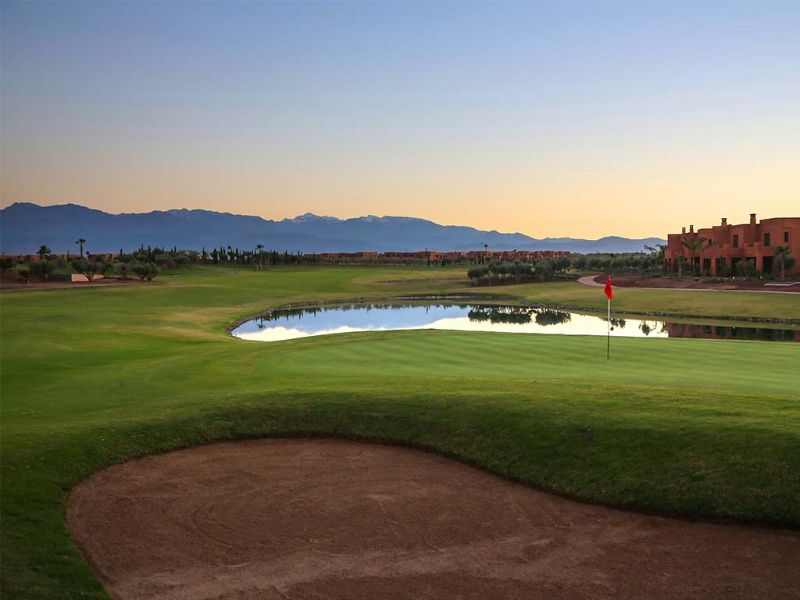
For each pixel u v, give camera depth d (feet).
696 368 68.23
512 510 32.81
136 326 145.89
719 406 42.47
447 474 37.68
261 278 384.68
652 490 32.91
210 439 42.83
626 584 25.86
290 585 25.86
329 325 192.03
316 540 29.66
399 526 31.09
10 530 28.84
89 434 40.70
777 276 261.65
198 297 253.03
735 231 298.97
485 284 348.59
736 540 29.14
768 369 67.31
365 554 28.37
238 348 89.97
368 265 575.79
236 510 32.81
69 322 146.00
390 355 80.43
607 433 38.52
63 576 25.54
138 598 24.94
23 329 125.08
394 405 46.62
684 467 34.04
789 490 31.22
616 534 30.07
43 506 31.81
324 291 309.01
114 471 37.58
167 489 35.35
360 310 241.55
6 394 60.49
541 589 25.54
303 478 37.06
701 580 26.09
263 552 28.55
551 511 32.63
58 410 51.34
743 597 24.89
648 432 37.93
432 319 210.79
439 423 43.32
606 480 34.32
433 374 65.05
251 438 43.57
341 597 24.99
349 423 44.75
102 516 31.96
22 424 45.78
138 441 41.01
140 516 31.99
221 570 27.04
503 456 38.42
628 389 49.75
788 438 35.32
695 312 207.00
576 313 228.22
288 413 46.09
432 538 29.86
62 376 70.28
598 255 555.28
